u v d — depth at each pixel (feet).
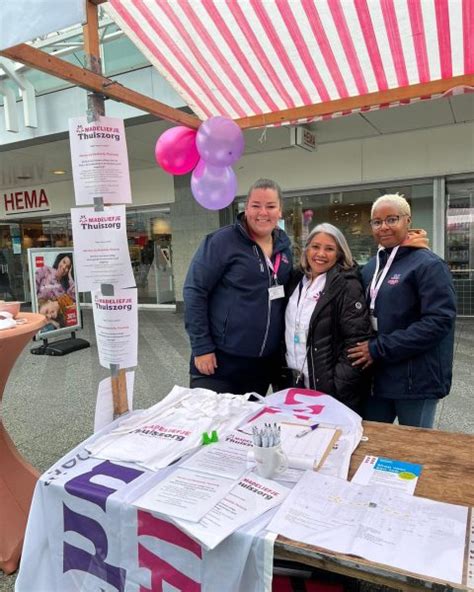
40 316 7.59
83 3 3.62
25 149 23.49
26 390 15.49
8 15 3.99
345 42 6.50
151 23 6.15
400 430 5.45
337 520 3.60
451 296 6.28
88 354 20.40
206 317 7.45
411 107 18.65
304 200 26.53
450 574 3.01
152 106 6.56
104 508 4.09
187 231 29.40
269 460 4.22
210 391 6.64
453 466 4.51
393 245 6.81
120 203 5.68
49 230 36.91
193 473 4.35
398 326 6.60
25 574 4.54
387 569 3.06
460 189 22.95
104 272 5.65
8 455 7.43
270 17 6.04
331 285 6.88
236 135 7.41
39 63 4.55
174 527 3.75
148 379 16.31
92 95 5.41
